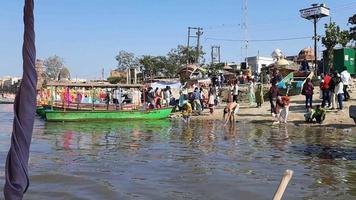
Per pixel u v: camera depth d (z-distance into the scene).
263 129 26.20
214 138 22.33
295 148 18.31
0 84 123.44
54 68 82.81
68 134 25.12
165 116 35.94
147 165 14.73
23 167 2.91
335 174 12.92
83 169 14.02
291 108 32.78
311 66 53.56
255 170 13.67
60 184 11.92
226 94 44.53
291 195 10.49
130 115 34.69
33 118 2.90
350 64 40.50
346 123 26.39
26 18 2.84
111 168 14.23
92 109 36.16
